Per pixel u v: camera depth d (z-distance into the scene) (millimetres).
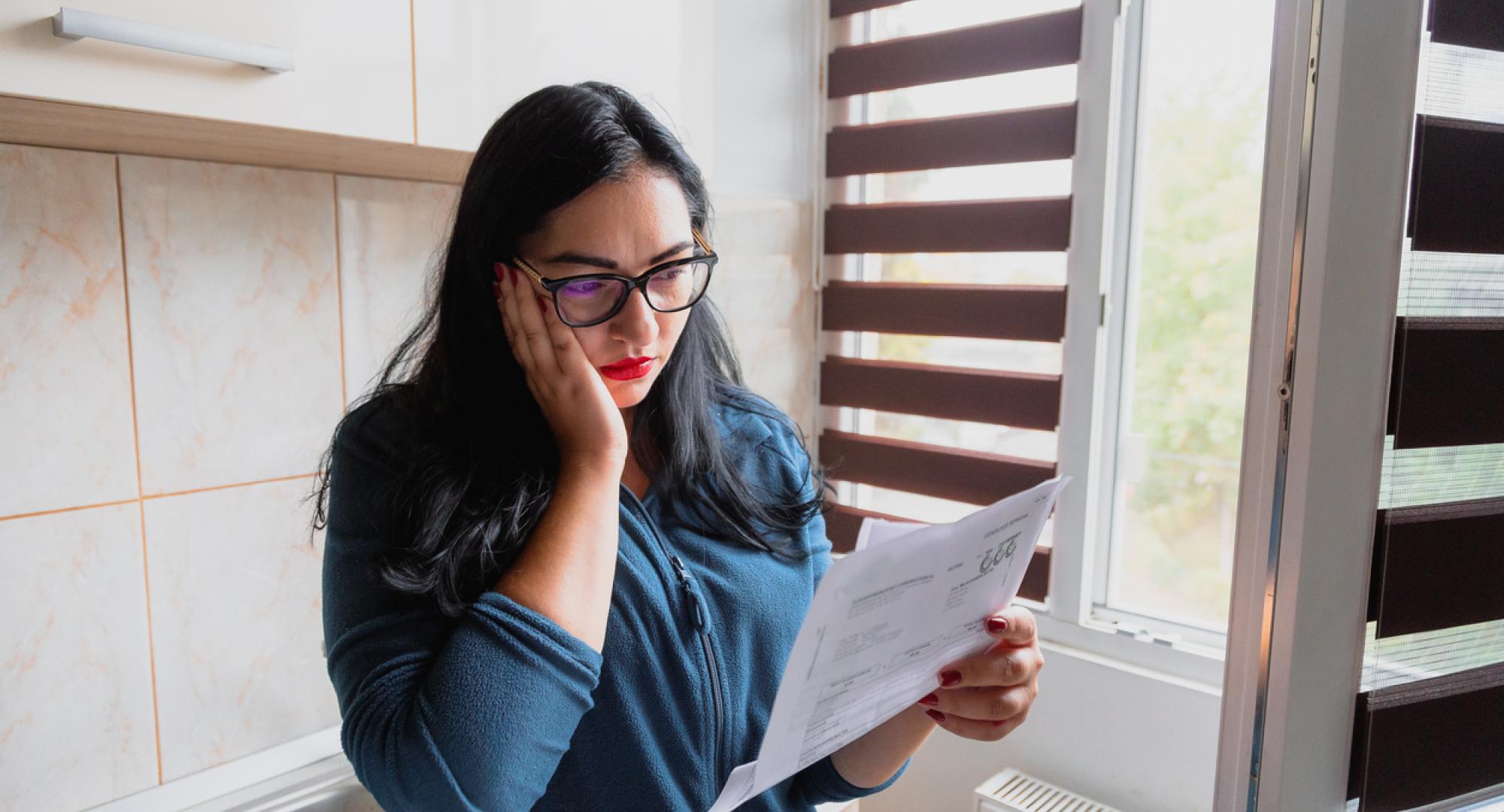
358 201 1231
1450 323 879
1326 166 805
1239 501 901
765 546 819
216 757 1171
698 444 823
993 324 1528
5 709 1010
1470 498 935
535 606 610
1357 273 828
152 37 741
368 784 611
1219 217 1457
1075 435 1447
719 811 615
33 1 699
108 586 1068
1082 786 1426
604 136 657
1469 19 847
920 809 1627
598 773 716
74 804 1063
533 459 719
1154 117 1421
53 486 1021
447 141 984
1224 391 1493
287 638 1223
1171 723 1326
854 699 646
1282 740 866
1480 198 872
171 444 1100
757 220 1643
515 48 1037
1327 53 799
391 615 648
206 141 946
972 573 655
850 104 1728
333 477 722
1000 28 1479
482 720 571
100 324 1037
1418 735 928
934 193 1672
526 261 683
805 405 1797
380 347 1271
